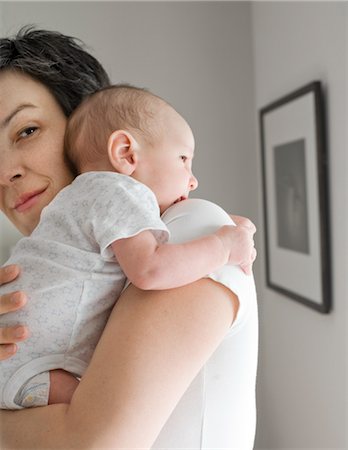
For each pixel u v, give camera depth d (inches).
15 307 30.0
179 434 30.1
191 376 27.5
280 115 90.8
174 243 30.4
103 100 36.2
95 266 30.8
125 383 26.4
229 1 110.3
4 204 40.8
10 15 106.7
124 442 25.9
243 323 30.5
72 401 27.6
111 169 34.6
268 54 100.3
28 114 38.7
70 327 30.9
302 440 90.2
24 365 30.8
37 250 32.7
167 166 34.4
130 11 109.9
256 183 111.0
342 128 71.1
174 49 110.3
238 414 31.6
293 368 92.9
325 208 75.8
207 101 110.6
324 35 75.8
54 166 38.7
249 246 30.8
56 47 40.7
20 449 27.3
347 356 71.5
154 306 28.1
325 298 76.2
